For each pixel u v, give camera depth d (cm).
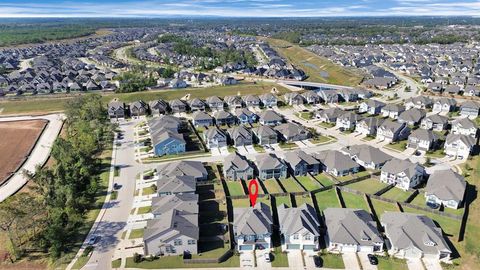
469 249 5822
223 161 9344
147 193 7750
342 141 10694
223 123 12238
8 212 5800
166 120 11719
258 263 5644
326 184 8075
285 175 8388
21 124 12762
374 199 7375
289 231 5872
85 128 10650
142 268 5562
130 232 6419
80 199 7231
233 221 6475
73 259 5753
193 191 7581
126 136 11369
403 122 11800
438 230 5969
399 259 5638
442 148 9938
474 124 10688
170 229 5825
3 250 5959
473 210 6900
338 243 5828
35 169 8806
